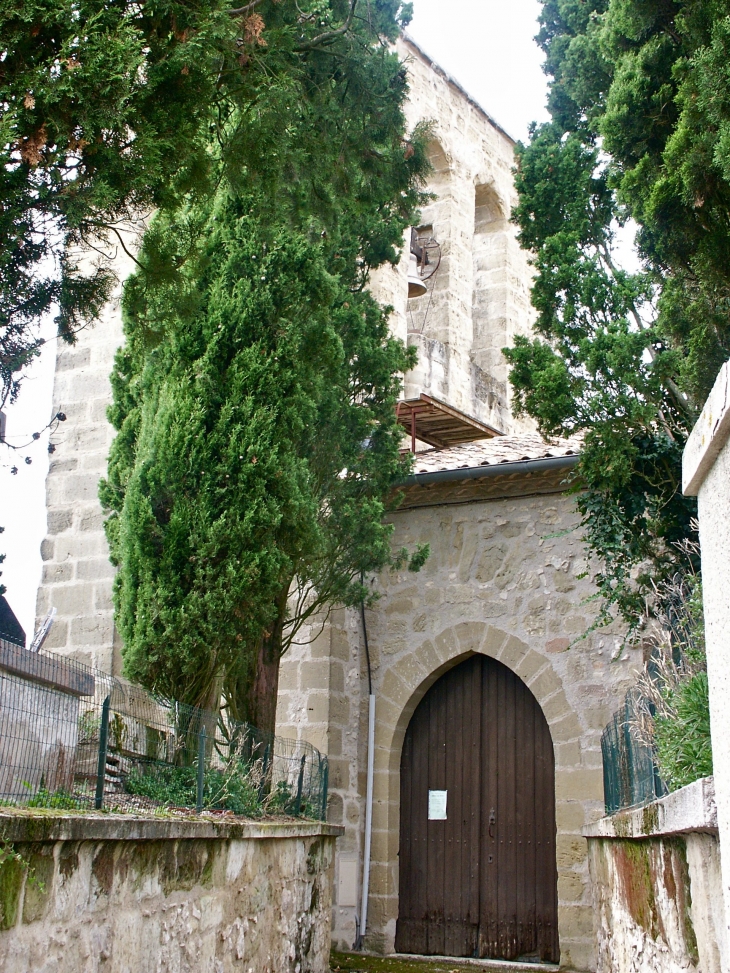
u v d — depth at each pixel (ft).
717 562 10.36
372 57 26.78
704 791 11.54
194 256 24.14
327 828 29.81
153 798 22.52
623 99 28.12
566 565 38.37
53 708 19.26
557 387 29.48
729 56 23.43
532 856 37.55
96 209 20.86
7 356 20.85
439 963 35.96
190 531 27.91
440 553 40.63
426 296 60.95
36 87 18.24
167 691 27.73
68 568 40.29
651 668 26.71
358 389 34.81
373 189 27.55
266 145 23.36
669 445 30.35
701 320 25.63
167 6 20.48
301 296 30.07
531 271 69.26
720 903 12.12
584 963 34.63
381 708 40.29
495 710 39.42
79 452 41.24
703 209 25.50
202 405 28.78
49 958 15.05
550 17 34.99
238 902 22.24
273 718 32.09
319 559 32.24
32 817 14.49
